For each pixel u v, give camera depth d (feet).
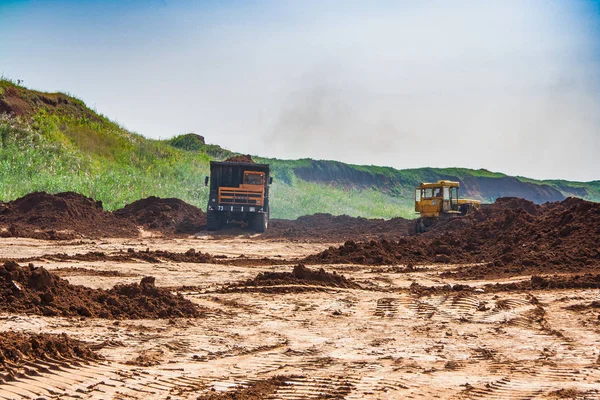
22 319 48.21
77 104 262.67
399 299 67.31
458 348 44.68
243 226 174.29
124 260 95.66
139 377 34.96
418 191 158.92
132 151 242.99
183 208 177.99
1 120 212.23
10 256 98.27
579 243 94.73
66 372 34.94
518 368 37.91
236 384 34.01
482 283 78.79
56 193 165.58
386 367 38.45
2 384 32.24
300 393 32.24
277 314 58.59
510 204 162.30
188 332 49.14
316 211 252.83
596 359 40.42
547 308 60.70
